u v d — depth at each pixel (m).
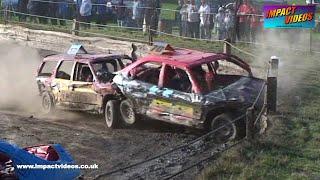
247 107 11.52
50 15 26.30
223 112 11.73
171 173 9.91
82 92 14.66
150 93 12.80
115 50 21.91
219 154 10.35
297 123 11.73
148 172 10.08
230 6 22.12
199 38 22.28
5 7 27.48
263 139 10.75
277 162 9.68
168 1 34.03
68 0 26.14
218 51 19.42
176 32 23.94
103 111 14.12
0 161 7.83
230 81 12.76
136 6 24.20
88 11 24.91
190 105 12.09
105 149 11.77
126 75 13.42
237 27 20.77
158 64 12.89
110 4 24.92
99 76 14.38
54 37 24.19
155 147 11.74
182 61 12.44
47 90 15.88
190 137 12.41
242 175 9.20
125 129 13.48
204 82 12.15
